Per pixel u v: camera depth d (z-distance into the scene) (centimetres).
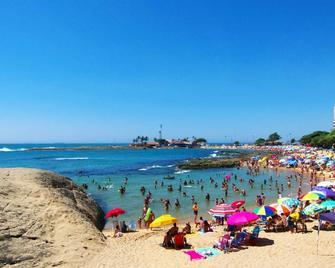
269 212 2188
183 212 3369
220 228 2480
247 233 1936
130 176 6700
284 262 1599
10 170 2825
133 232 2464
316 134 15488
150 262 1684
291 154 11662
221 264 1619
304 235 2088
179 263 1659
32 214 2042
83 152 19888
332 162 6950
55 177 2978
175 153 17812
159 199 4116
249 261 1642
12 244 1691
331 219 1766
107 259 1731
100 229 2664
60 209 2222
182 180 6025
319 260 1598
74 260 1684
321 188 2936
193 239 2109
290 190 4838
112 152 19800
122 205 3738
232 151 18850
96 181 5872
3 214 1919
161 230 2556
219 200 4019
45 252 1709
